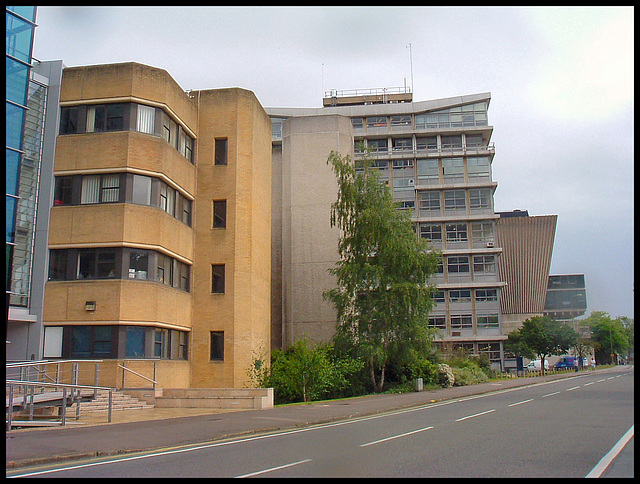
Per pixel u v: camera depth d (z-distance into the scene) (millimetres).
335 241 44500
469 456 11086
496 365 64750
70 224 27094
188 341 31531
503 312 86562
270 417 20078
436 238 67250
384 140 70125
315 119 46812
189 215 32688
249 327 32312
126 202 27281
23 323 26297
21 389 21766
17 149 25609
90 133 27938
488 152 68062
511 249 79750
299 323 43531
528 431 15008
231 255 32312
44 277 26672
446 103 69438
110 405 18578
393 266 36344
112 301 26281
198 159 33562
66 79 28531
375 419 19828
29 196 27062
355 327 36188
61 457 11586
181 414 21453
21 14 26188
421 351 35969
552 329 70062
